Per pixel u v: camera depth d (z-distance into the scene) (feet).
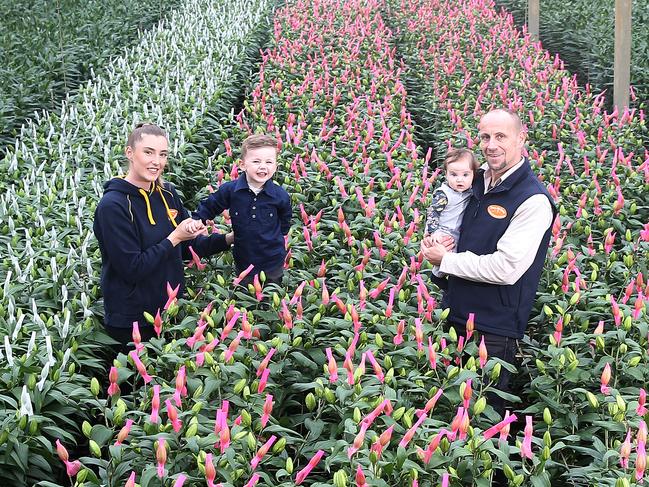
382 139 15.98
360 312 8.62
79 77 23.16
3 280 9.95
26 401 6.66
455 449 6.14
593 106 18.60
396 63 26.35
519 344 9.60
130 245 8.18
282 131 17.60
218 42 26.18
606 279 10.46
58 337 8.47
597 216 12.00
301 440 7.04
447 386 7.38
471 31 28.14
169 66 22.41
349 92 20.42
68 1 30.07
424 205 12.30
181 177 14.38
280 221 10.14
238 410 7.34
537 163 14.89
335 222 11.55
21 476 6.91
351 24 30.09
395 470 6.14
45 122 17.66
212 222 10.66
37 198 12.25
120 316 8.58
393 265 10.57
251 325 8.20
